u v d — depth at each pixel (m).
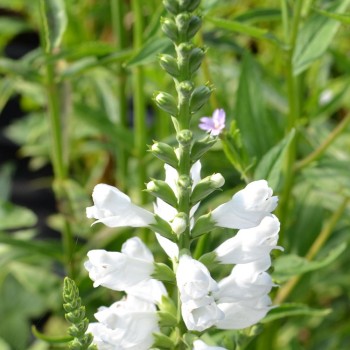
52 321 1.03
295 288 0.75
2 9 1.24
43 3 0.71
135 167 0.99
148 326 0.53
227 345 0.58
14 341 1.04
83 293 0.72
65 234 0.81
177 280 0.51
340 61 0.85
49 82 0.78
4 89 0.94
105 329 0.53
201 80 0.93
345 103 1.04
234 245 0.53
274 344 0.80
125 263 0.52
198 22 0.50
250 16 0.75
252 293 0.53
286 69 0.70
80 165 1.28
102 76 1.03
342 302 0.96
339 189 0.70
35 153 1.20
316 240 0.76
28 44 1.53
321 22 0.71
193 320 0.50
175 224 0.51
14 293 1.08
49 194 1.42
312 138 0.75
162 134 0.92
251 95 0.71
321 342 0.86
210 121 0.59
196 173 0.54
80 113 0.85
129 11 1.07
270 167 0.62
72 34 0.99
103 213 0.52
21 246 0.80
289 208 0.78
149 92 1.00
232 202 0.52
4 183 1.13
